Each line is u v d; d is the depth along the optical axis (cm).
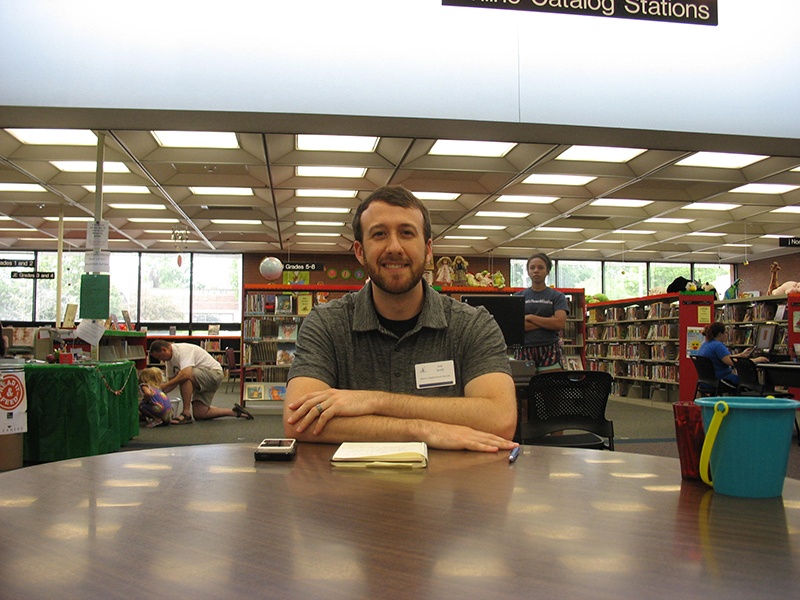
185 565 56
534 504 79
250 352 854
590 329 1355
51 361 532
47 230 1259
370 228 157
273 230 1276
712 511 76
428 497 83
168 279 1598
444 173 880
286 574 54
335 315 166
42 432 462
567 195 959
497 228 1270
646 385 1139
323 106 552
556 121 586
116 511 76
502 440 122
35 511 76
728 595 50
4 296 1549
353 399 132
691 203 1035
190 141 723
